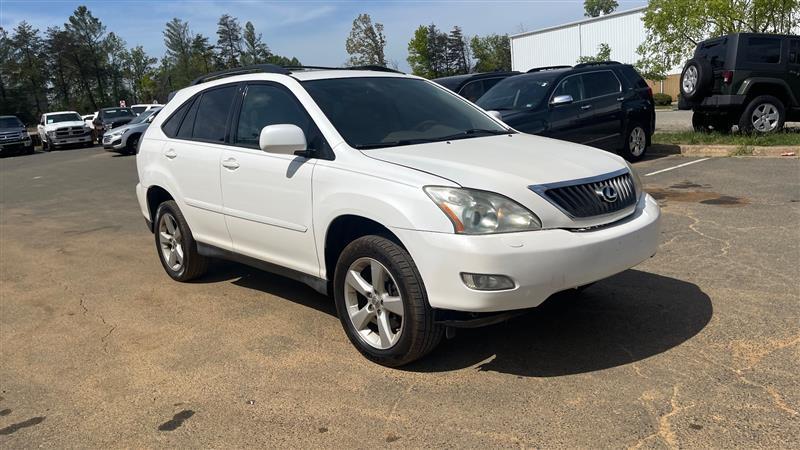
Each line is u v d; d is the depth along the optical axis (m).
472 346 4.09
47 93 85.56
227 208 4.95
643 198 4.16
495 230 3.38
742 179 8.67
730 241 5.89
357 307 4.05
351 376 3.81
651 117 11.16
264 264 4.81
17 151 29.86
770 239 5.85
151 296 5.60
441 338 3.70
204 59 91.94
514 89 10.59
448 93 5.29
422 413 3.33
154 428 3.38
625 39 41.81
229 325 4.77
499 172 3.59
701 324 4.15
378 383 3.70
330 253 4.23
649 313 4.41
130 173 16.20
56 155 26.80
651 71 25.28
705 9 20.98
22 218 10.38
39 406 3.71
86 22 86.75
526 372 3.70
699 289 4.77
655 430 3.02
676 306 4.49
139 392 3.80
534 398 3.40
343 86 4.68
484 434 3.09
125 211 10.34
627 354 3.83
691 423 3.05
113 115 31.95
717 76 12.01
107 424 3.46
